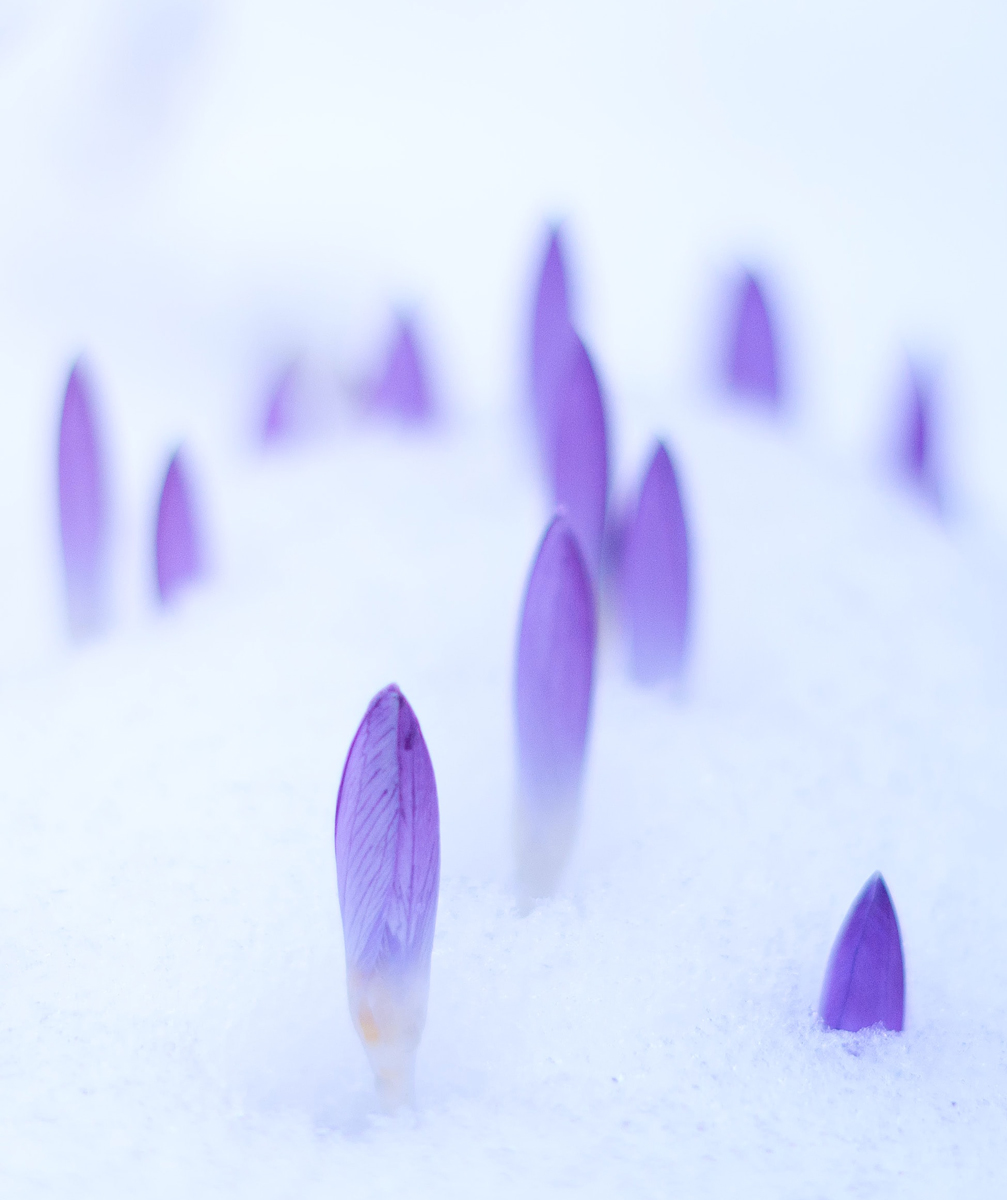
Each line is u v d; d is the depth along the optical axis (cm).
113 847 59
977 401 103
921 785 61
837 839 60
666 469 60
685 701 62
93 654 64
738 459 70
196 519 65
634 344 110
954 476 80
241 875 58
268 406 72
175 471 64
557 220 64
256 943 57
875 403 103
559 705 57
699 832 60
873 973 56
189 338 104
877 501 69
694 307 113
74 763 60
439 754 60
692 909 58
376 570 65
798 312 111
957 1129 56
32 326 104
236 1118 56
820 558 67
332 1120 56
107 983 57
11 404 94
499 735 61
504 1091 56
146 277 109
